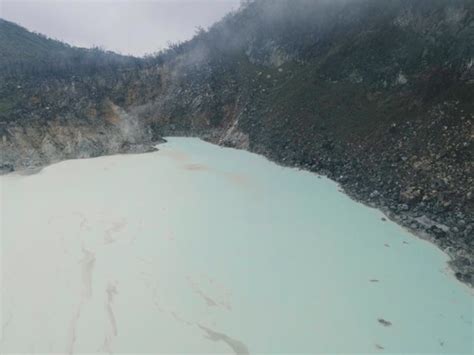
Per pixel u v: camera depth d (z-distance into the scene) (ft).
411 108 147.23
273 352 69.72
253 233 110.01
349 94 178.19
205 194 139.74
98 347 70.95
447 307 79.97
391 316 77.71
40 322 76.64
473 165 116.16
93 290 85.76
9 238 106.63
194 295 84.12
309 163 168.76
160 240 106.22
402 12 176.35
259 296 83.56
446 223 108.47
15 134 185.88
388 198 128.06
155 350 70.28
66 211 124.47
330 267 93.56
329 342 71.77
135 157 197.26
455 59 142.82
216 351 69.97
